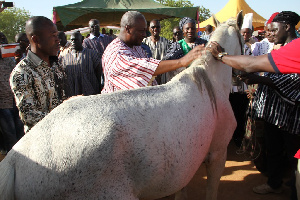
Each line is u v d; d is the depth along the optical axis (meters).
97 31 6.39
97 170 1.62
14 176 1.64
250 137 3.72
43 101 2.29
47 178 1.58
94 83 5.12
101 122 1.68
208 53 2.48
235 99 4.80
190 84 2.26
